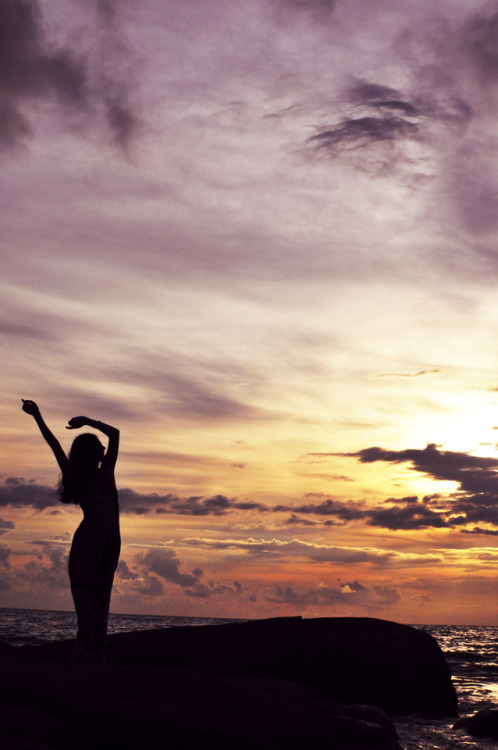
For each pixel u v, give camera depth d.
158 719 4.00
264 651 9.34
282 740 4.28
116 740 3.87
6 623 50.03
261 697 4.57
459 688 15.66
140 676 4.52
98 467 5.71
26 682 4.14
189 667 9.05
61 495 5.57
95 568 5.44
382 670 9.71
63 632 35.56
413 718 9.61
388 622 10.57
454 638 73.44
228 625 9.97
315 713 4.64
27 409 5.71
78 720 3.89
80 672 4.48
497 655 33.41
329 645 9.71
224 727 4.11
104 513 5.54
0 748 3.22
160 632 9.64
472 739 8.48
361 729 4.71
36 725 3.69
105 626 5.45
